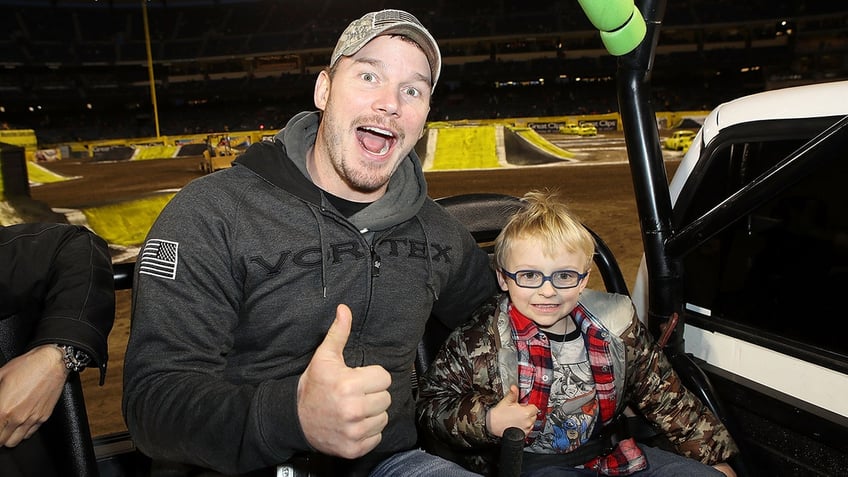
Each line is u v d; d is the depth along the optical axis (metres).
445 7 38.78
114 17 40.62
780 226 1.49
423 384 1.51
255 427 0.98
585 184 13.15
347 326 0.95
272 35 38.72
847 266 1.35
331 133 1.35
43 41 38.53
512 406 1.30
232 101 38.91
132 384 1.17
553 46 36.44
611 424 1.46
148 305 1.20
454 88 37.03
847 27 31.45
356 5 39.84
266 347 1.32
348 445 0.91
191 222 1.25
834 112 1.36
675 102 32.09
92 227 10.95
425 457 1.38
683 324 1.62
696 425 1.45
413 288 1.42
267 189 1.33
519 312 1.44
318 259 1.31
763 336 1.48
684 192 1.67
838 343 1.35
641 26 1.40
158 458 1.17
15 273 1.27
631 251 7.57
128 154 26.81
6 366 1.15
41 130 34.97
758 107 1.53
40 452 1.23
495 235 1.78
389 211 1.40
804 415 1.35
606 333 1.42
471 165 18.30
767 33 33.44
